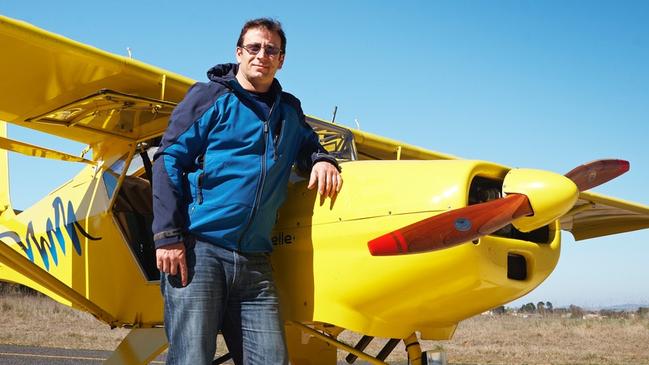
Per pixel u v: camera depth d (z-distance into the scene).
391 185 2.59
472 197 2.54
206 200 2.37
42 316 11.94
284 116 2.55
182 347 2.27
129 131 3.79
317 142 2.82
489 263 2.43
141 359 3.46
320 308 2.66
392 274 2.51
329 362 3.58
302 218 2.76
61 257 4.12
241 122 2.43
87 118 3.72
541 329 12.21
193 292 2.28
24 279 4.58
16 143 3.60
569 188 2.40
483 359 7.93
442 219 2.35
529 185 2.41
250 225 2.39
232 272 2.35
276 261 2.82
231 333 2.45
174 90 3.68
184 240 2.32
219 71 2.56
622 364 7.56
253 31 2.52
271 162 2.45
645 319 14.68
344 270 2.61
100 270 3.79
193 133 2.38
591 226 6.33
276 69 2.55
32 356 6.84
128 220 3.73
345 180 2.73
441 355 2.79
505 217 2.36
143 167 3.90
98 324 11.15
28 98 3.59
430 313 2.64
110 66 3.38
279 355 2.37
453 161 2.59
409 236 2.37
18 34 3.02
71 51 3.20
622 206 5.55
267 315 2.40
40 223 4.41
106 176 3.85
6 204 4.91
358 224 2.60
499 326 12.89
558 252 2.69
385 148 5.12
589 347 9.39
